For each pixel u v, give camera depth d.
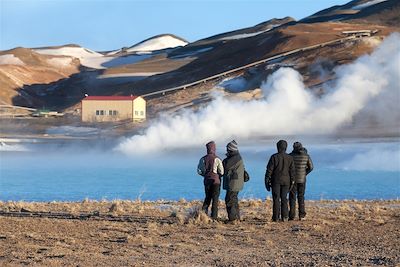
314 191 55.00
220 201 33.88
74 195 53.84
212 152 24.91
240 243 20.06
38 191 57.88
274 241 20.48
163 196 52.53
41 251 18.33
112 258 17.34
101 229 22.88
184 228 23.19
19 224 23.86
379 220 24.41
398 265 15.98
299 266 16.16
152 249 18.83
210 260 17.16
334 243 19.98
